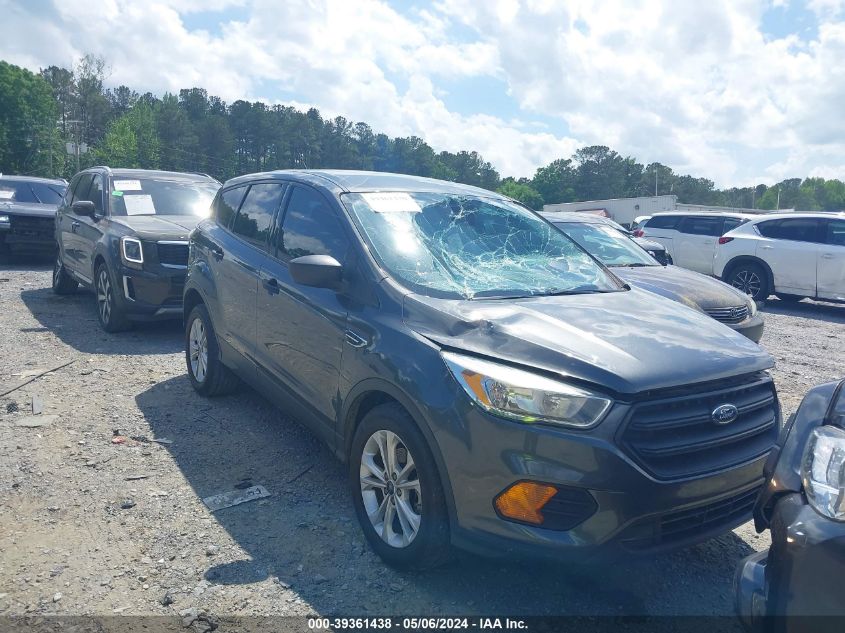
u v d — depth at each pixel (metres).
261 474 4.39
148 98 133.50
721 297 7.14
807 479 2.17
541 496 2.78
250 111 128.50
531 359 2.96
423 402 3.06
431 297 3.52
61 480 4.20
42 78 88.44
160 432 5.03
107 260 7.65
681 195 157.00
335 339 3.75
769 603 2.17
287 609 3.03
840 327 11.13
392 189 4.45
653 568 3.51
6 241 13.03
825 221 12.77
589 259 4.56
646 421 2.80
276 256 4.59
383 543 3.37
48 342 7.55
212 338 5.56
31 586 3.14
